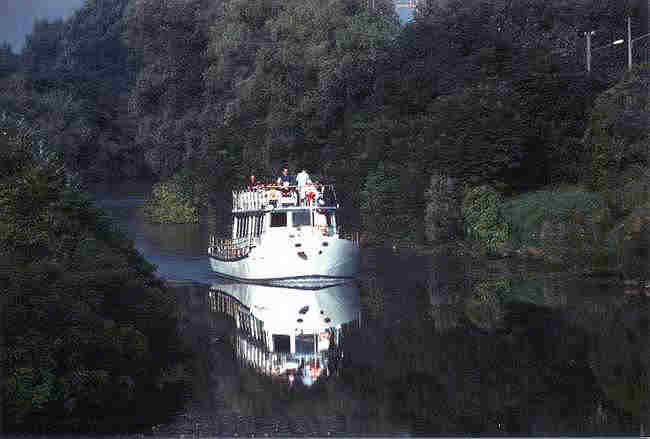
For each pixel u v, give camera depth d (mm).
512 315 32719
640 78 51719
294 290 42844
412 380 24391
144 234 70125
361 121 72250
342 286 43094
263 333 31609
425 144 60094
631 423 20172
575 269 42250
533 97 58469
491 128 54312
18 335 20219
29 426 19891
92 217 29562
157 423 20469
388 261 51094
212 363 26656
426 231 56031
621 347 27078
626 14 66750
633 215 38438
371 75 75562
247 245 47469
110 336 21516
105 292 23312
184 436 19375
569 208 46438
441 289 40125
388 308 35938
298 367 26156
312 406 21906
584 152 54344
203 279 48438
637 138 49562
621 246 37938
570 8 69438
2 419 19656
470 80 63562
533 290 38000
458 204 54312
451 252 52812
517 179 56344
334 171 69188
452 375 24797
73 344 20750
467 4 71500
